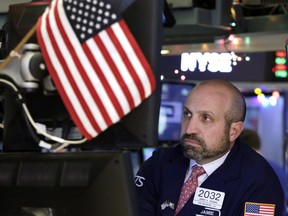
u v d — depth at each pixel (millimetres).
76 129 1851
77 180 1710
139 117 1745
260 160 2578
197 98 2490
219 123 2477
